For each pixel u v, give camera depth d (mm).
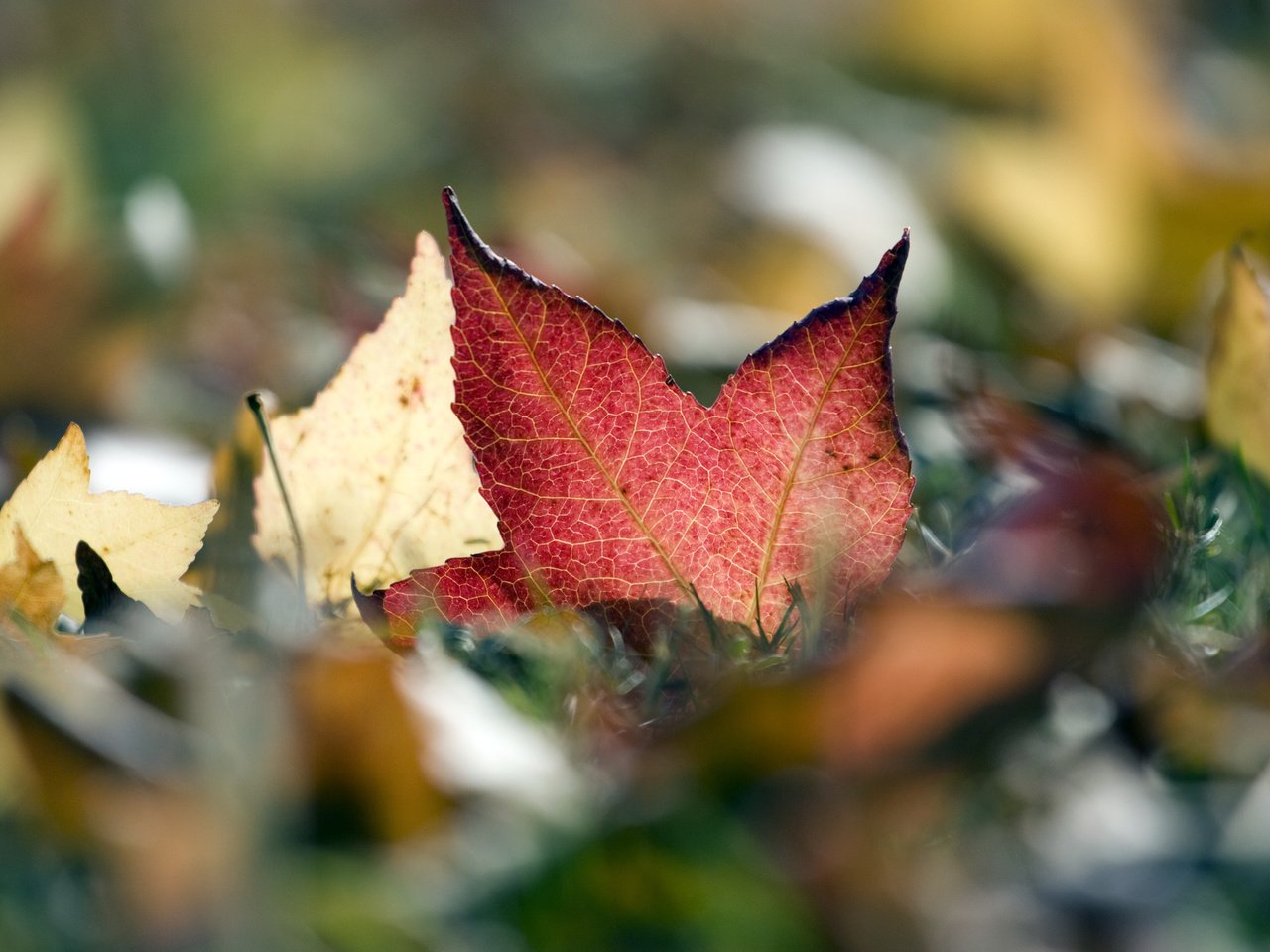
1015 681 514
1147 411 736
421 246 600
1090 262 893
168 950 508
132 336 829
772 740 514
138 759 516
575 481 580
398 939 504
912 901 503
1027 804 520
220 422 800
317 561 604
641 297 827
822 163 1050
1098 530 567
